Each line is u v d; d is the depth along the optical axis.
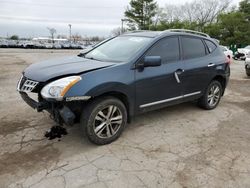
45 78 3.34
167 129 4.34
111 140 3.75
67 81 3.23
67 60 4.16
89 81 3.33
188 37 4.83
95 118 3.48
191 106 5.66
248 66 10.49
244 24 42.00
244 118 5.05
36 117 4.66
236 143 3.92
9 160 3.24
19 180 2.86
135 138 3.95
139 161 3.30
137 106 3.96
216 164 3.30
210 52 5.25
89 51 4.72
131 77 3.75
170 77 4.29
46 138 3.83
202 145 3.81
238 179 3.00
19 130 4.09
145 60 3.78
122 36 4.80
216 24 45.66
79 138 3.86
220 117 5.05
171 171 3.11
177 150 3.63
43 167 3.11
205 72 4.98
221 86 5.63
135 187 2.79
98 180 2.89
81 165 3.17
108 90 3.48
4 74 9.66
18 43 48.00
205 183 2.91
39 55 22.59
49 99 3.21
